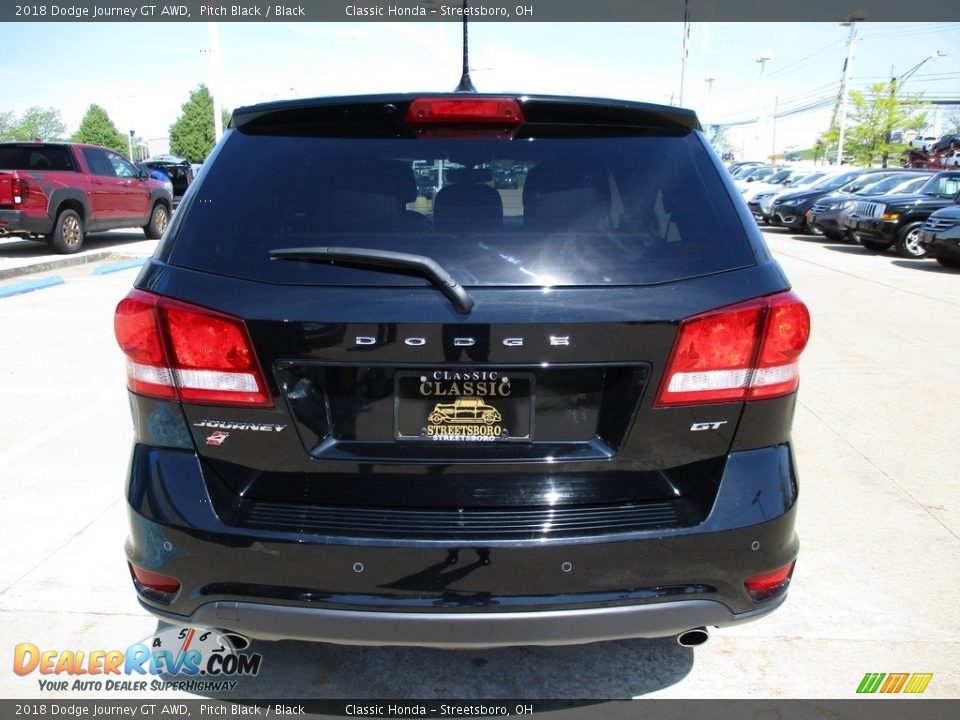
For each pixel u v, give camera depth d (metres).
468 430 2.04
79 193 13.41
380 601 2.00
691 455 2.09
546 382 2.01
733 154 77.44
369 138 2.24
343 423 2.04
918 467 4.42
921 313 8.81
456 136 2.23
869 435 4.93
